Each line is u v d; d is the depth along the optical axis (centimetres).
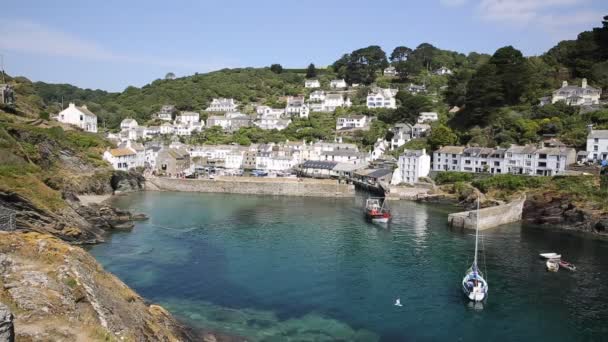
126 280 5225
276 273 5681
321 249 6831
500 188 10550
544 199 9394
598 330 4391
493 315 4659
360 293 5112
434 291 5244
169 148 15350
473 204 10531
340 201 11638
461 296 5119
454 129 15300
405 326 4347
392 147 16138
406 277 5678
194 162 16188
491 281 5631
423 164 12900
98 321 2938
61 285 3036
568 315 4697
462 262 6341
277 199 11831
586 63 15988
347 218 9288
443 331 4281
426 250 6912
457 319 4541
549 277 5806
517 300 5056
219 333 3962
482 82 14962
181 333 3747
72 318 2819
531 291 5325
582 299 5112
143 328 3306
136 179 12838
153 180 13025
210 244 6956
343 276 5650
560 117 13012
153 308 3925
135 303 3744
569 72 16100
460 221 8600
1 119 11050
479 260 6456
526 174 11031
